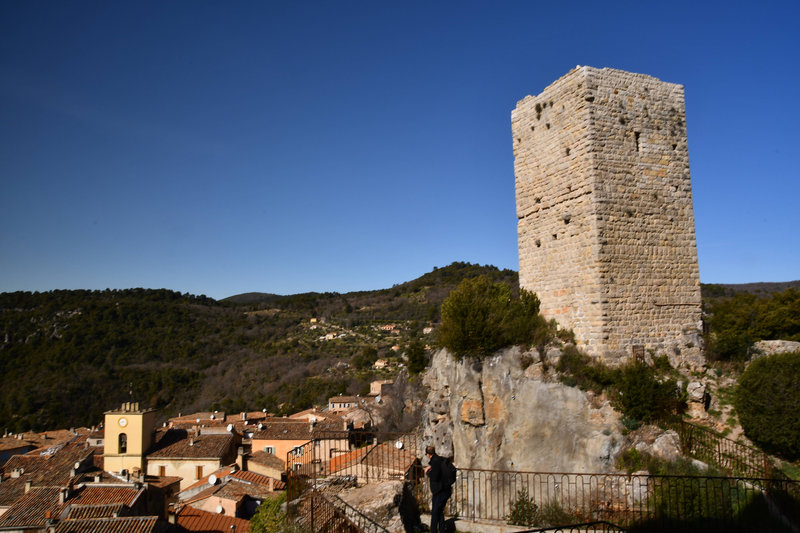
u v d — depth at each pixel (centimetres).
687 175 2911
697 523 1820
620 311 2653
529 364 2702
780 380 2183
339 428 6525
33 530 3925
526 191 3131
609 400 2461
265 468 5894
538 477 2473
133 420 6297
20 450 7544
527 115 3155
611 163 2739
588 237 2695
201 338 13938
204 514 4400
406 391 5734
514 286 5500
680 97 2958
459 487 2711
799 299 2888
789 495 1809
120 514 3641
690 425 2330
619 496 2055
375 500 1675
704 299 6197
